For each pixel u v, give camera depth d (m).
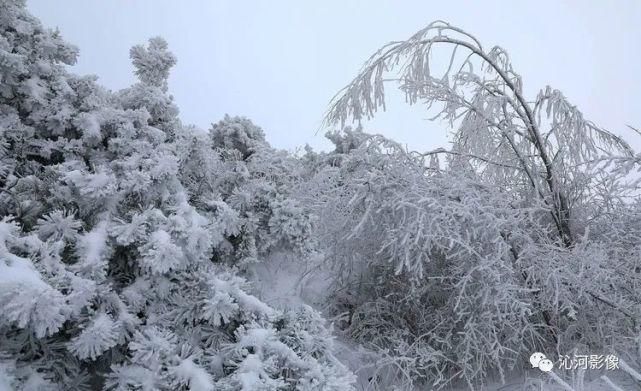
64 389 2.47
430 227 3.12
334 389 2.42
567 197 3.96
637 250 3.54
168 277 2.97
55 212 2.79
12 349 2.32
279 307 3.98
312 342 2.71
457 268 3.41
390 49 4.19
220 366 2.52
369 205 3.41
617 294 3.48
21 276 2.09
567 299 3.16
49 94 4.22
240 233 4.18
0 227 2.40
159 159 3.35
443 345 3.55
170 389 2.33
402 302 3.93
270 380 2.27
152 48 4.66
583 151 4.02
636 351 3.32
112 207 3.08
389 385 3.37
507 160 4.21
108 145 3.98
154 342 2.41
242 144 5.40
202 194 4.02
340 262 4.10
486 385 3.46
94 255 2.69
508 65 4.15
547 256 3.30
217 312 2.60
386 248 3.71
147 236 2.85
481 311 3.29
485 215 3.23
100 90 4.41
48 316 2.05
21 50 4.08
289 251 4.77
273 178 5.06
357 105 4.30
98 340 2.35
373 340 3.71
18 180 3.29
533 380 3.02
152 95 4.39
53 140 4.24
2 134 3.73
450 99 4.02
